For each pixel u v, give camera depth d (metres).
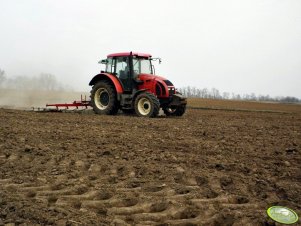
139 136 7.62
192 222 3.25
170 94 12.53
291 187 4.25
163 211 3.52
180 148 6.46
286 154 6.14
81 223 3.11
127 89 12.71
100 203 3.68
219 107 22.94
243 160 5.62
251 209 3.60
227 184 4.41
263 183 4.39
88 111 13.92
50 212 3.33
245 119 13.63
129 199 3.80
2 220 3.12
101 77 13.34
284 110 22.50
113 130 8.47
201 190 4.12
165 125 9.76
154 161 5.44
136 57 12.77
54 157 5.61
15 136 7.31
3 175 4.64
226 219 3.35
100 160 5.45
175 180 4.56
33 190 4.05
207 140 7.38
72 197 3.83
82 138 7.22
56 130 8.23
